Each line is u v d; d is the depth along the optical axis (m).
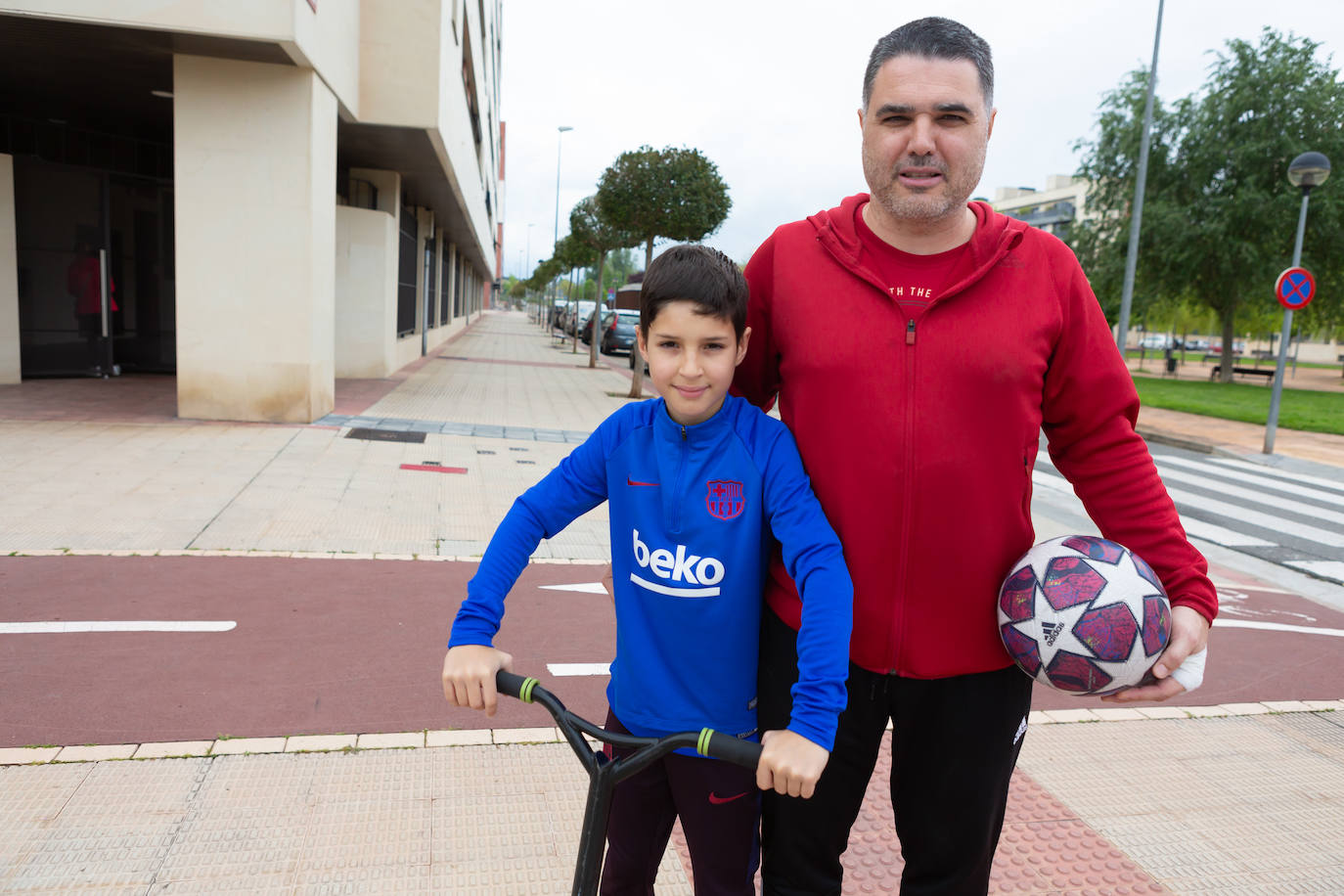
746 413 1.66
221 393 9.35
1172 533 1.69
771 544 1.71
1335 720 4.03
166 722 3.22
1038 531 8.04
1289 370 46.69
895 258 1.64
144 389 11.45
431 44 11.34
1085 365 1.68
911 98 1.50
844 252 1.66
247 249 9.20
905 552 1.63
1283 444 14.17
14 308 11.20
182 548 5.24
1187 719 3.95
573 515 1.75
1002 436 1.60
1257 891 2.68
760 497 1.62
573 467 1.73
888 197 1.55
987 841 1.78
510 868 2.54
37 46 8.95
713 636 1.65
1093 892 2.62
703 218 15.33
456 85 14.70
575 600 4.95
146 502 6.12
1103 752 3.57
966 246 1.62
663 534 1.64
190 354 9.24
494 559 1.61
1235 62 27.00
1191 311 32.91
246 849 2.54
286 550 5.38
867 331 1.61
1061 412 1.74
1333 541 8.07
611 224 16.06
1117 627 1.56
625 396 15.52
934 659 1.67
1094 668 1.58
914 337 1.59
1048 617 1.59
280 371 9.45
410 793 2.89
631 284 30.00
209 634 4.05
